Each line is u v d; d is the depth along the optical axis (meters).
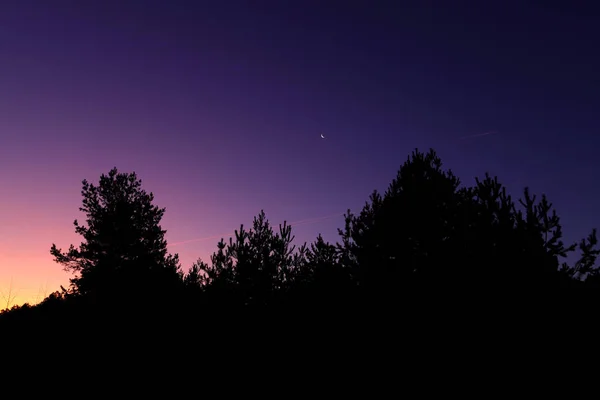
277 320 13.31
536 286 8.90
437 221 11.24
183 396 10.48
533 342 8.52
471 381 8.70
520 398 8.05
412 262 11.31
